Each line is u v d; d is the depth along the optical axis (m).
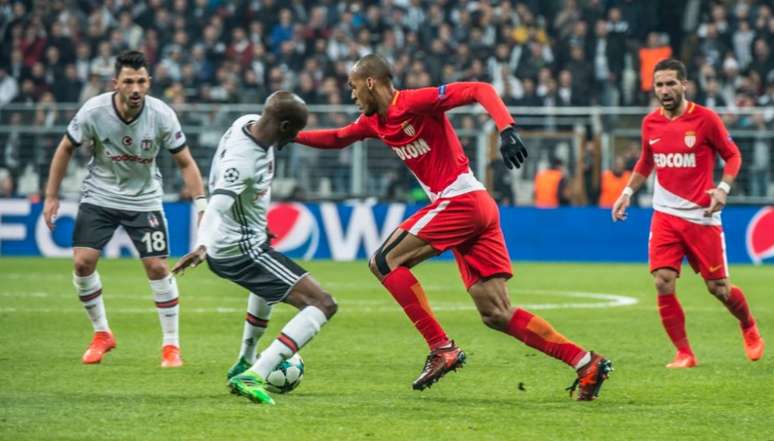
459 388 20.02
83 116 22.09
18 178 55.84
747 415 17.39
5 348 24.91
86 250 22.58
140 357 23.78
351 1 66.19
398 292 18.80
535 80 61.56
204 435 15.54
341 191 55.56
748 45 64.75
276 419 16.73
